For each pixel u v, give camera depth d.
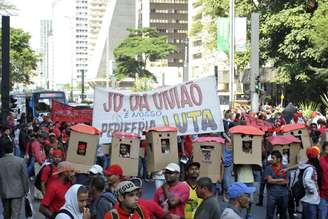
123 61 110.25
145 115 14.51
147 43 108.00
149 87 108.94
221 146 12.17
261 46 40.53
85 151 11.22
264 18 39.72
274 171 11.33
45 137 16.42
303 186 10.77
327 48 34.59
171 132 12.48
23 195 10.70
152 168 12.58
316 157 10.79
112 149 12.27
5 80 20.77
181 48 154.88
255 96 30.66
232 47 36.22
